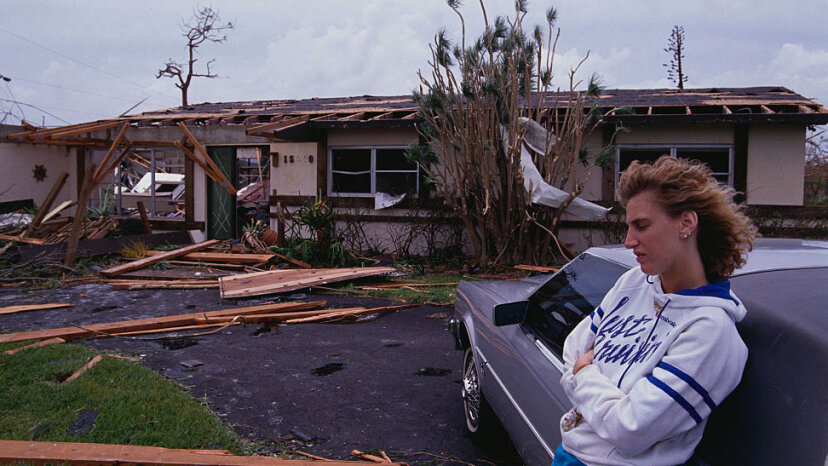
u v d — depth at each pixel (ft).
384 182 44.70
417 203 42.34
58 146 53.01
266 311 25.66
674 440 5.10
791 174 37.45
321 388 16.70
